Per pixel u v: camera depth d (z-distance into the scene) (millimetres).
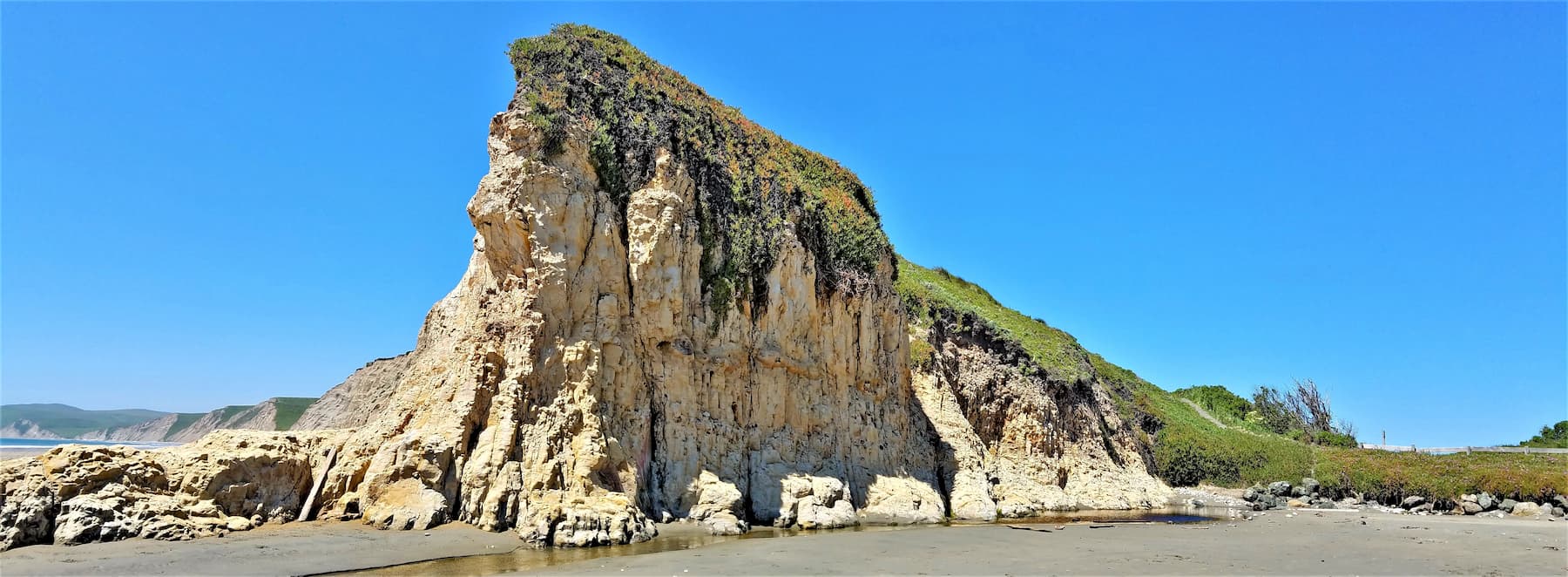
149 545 18844
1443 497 45594
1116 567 22656
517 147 27422
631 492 25484
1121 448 52719
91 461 20109
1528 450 53438
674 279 29672
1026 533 30000
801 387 33562
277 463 23078
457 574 18406
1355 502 48688
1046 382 49156
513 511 23016
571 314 26906
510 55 31062
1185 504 47312
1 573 16266
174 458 21844
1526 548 27969
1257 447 56938
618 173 29922
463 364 25578
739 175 34812
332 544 20062
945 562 22500
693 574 19156
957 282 72062
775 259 33906
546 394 25469
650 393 28469
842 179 43219
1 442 100250
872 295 38406
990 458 42188
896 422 37312
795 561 21484
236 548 19016
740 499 28031
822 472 31875
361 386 35875
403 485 23078
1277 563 24250
